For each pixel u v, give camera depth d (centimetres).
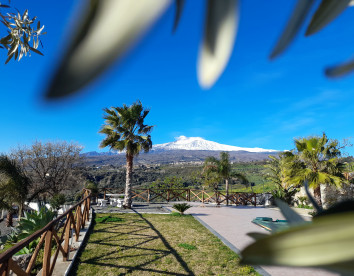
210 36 15
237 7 15
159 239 867
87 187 2264
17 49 387
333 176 1305
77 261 635
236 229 1053
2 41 380
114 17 10
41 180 2420
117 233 952
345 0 16
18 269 295
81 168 2694
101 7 10
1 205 1482
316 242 13
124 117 1638
